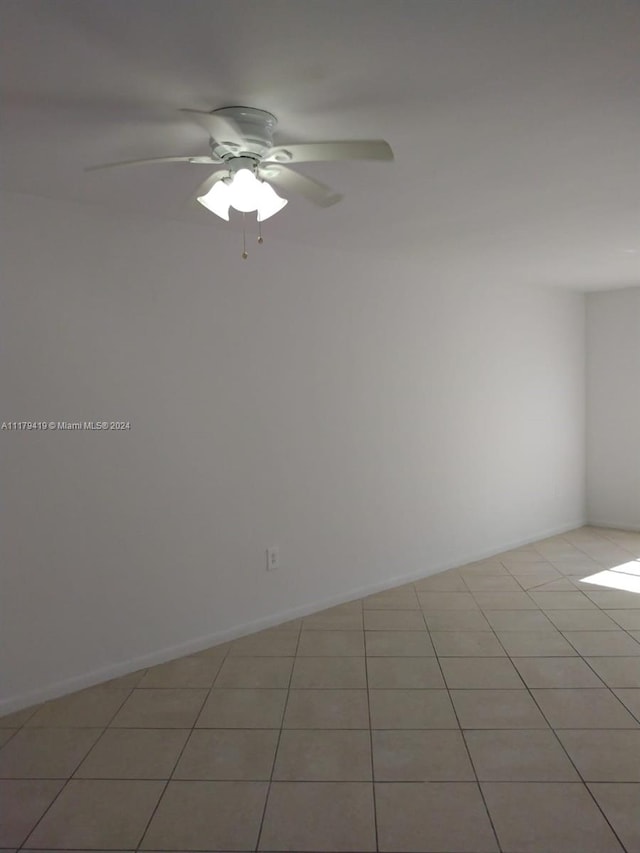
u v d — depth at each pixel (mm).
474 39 1504
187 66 1610
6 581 2602
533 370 5266
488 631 3420
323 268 3732
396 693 2750
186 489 3162
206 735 2449
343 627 3520
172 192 2617
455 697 2709
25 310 2619
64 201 2717
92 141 2084
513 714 2561
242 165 1915
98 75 1648
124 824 1965
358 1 1346
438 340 4449
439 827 1932
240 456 3377
